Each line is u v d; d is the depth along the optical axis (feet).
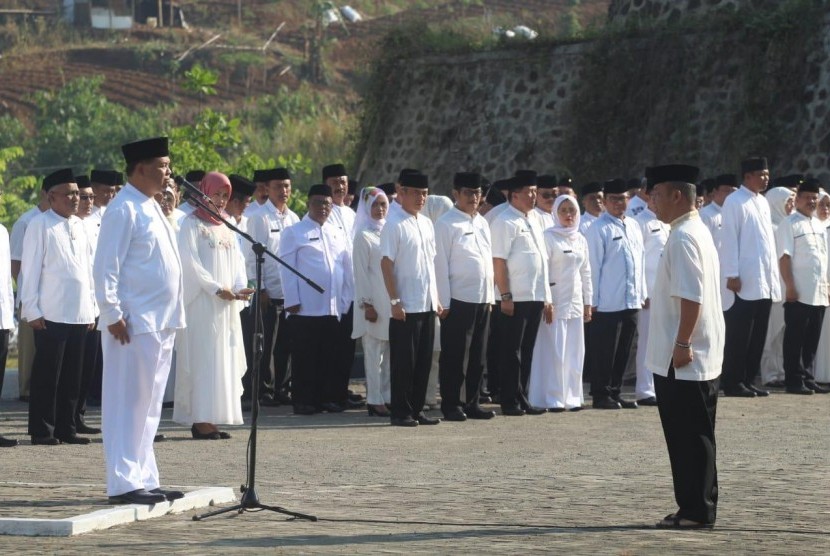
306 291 55.98
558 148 89.30
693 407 30.19
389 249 51.37
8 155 121.80
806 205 64.34
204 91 103.65
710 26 83.51
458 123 94.07
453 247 53.36
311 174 134.82
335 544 27.55
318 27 227.20
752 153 80.33
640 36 86.69
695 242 30.50
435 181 94.32
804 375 64.44
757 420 52.13
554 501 33.40
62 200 46.29
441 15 227.40
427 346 51.98
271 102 194.70
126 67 216.54
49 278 45.73
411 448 44.29
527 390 58.90
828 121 77.92
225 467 39.70
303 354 55.93
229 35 236.63
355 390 66.69
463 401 55.36
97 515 29.63
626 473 38.37
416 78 96.94
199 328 46.93
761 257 61.77
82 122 181.27
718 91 82.94
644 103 85.81
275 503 33.14
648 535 28.68
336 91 210.79
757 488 35.29
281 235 56.75
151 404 32.73
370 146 99.40
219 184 47.78
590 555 26.32
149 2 241.76
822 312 64.69
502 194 61.57
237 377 47.70
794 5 80.43
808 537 28.37
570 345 57.16
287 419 54.08
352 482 36.81
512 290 55.21
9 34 229.86
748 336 61.87
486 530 29.32
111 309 32.24
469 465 40.11
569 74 89.76
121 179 53.26
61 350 45.78
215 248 47.26
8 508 31.04
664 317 30.78
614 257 57.67
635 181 67.46
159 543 27.68
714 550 26.86
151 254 32.96
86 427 49.21
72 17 237.45
